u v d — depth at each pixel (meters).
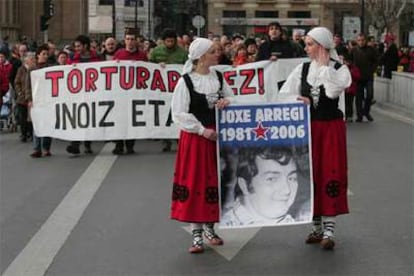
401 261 6.62
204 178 6.68
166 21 80.81
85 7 55.03
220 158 6.70
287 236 7.44
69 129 13.35
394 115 20.62
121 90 13.37
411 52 35.09
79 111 13.35
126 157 13.10
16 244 7.31
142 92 13.44
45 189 10.13
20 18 51.69
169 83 13.59
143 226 7.96
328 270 6.35
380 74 29.77
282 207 6.79
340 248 7.02
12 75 17.78
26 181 10.78
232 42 18.42
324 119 6.82
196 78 6.70
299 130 6.79
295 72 6.94
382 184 10.34
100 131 13.37
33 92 13.35
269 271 6.33
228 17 78.94
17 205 9.12
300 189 6.81
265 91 13.63
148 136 13.45
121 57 13.60
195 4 78.94
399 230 7.73
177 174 6.79
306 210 6.81
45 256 6.87
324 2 77.94
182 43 19.73
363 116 20.42
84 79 13.37
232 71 13.57
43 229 7.90
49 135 13.31
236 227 6.74
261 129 6.75
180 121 6.63
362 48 18.81
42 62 14.46
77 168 11.91
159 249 7.05
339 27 77.88
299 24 78.12
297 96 6.87
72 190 10.04
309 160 6.80
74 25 53.28
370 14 52.72
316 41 6.80
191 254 6.86
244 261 6.62
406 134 16.16
